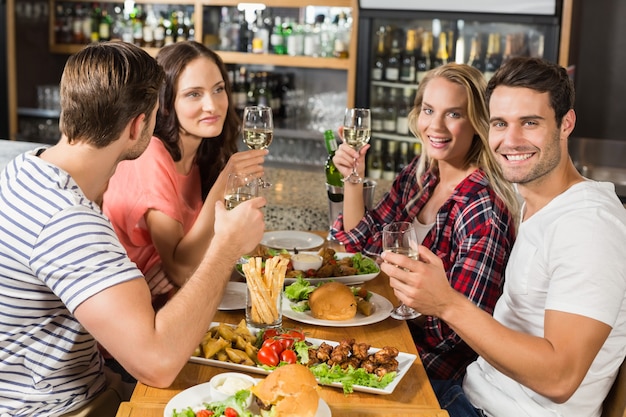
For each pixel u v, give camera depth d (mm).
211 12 5359
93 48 1539
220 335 1646
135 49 1564
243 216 1570
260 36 5285
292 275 2117
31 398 1556
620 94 5172
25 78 5660
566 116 1648
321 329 1817
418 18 4715
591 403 1640
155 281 2260
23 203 1434
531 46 4656
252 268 1731
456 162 2379
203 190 2578
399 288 1549
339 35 5141
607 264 1500
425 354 2076
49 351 1539
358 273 2182
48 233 1407
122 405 1415
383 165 5090
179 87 2318
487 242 2094
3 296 1457
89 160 1532
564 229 1563
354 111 2457
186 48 2334
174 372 1438
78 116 1498
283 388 1314
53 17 5691
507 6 4566
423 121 2354
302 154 5438
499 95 1655
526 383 1507
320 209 2967
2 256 1429
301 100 5609
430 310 1549
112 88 1495
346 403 1449
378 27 4879
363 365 1551
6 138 5609
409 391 1511
